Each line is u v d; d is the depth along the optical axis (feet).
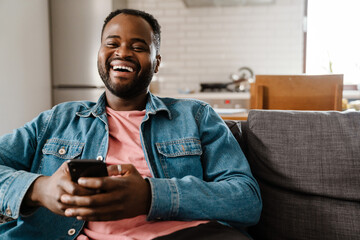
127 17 3.47
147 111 3.46
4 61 9.09
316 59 12.85
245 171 3.11
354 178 3.30
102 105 3.57
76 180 2.30
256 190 2.98
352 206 3.24
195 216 2.66
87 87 11.60
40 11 10.87
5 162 3.12
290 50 13.01
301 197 3.39
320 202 3.31
